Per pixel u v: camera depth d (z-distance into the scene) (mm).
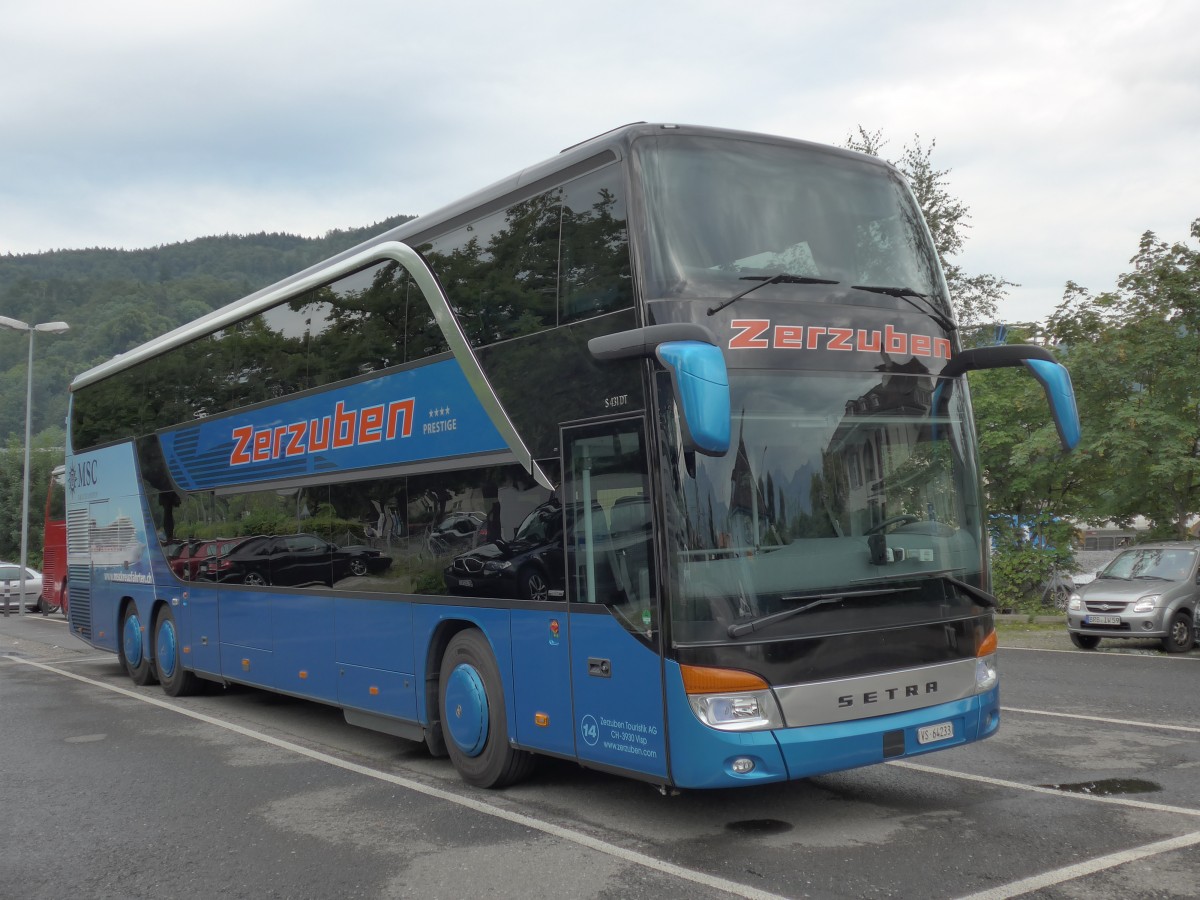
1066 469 21328
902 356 6969
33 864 6457
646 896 5496
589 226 6949
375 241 9578
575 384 6934
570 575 6930
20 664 18031
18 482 62750
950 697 6629
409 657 8648
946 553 6848
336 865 6227
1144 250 20125
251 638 11359
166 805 7789
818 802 7223
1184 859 5816
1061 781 7621
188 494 12922
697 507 6137
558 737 7035
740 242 6727
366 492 9273
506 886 5734
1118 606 16484
